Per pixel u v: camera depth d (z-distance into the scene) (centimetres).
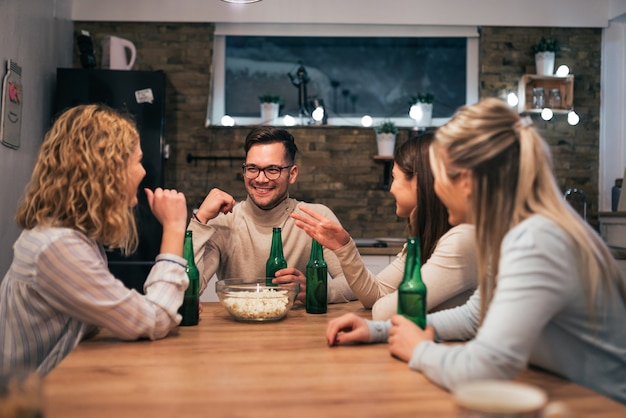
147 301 154
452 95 467
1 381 79
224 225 251
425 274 171
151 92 400
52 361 153
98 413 98
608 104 461
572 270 112
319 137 455
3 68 326
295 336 160
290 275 206
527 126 122
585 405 104
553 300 109
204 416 97
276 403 104
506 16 454
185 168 450
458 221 136
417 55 467
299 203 259
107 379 119
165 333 157
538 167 120
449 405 103
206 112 450
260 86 464
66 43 434
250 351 143
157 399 106
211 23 453
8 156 336
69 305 147
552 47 443
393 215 455
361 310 205
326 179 455
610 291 119
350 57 466
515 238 113
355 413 99
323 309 197
